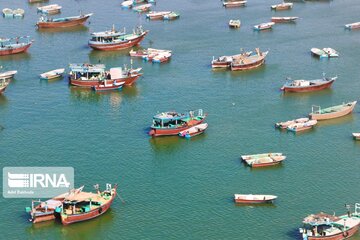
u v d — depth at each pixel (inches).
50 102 7672.2
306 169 5876.0
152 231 4906.5
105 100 7711.6
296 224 4958.2
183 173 5821.9
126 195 5418.3
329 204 5251.0
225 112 7229.3
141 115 7199.8
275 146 6368.1
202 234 4862.2
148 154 6220.5
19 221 5032.0
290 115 7135.8
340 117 7052.2
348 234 4726.9
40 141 6550.2
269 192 5457.7
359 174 5772.6
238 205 5241.1
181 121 6692.9
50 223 4985.2
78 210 4982.8
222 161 6048.2
